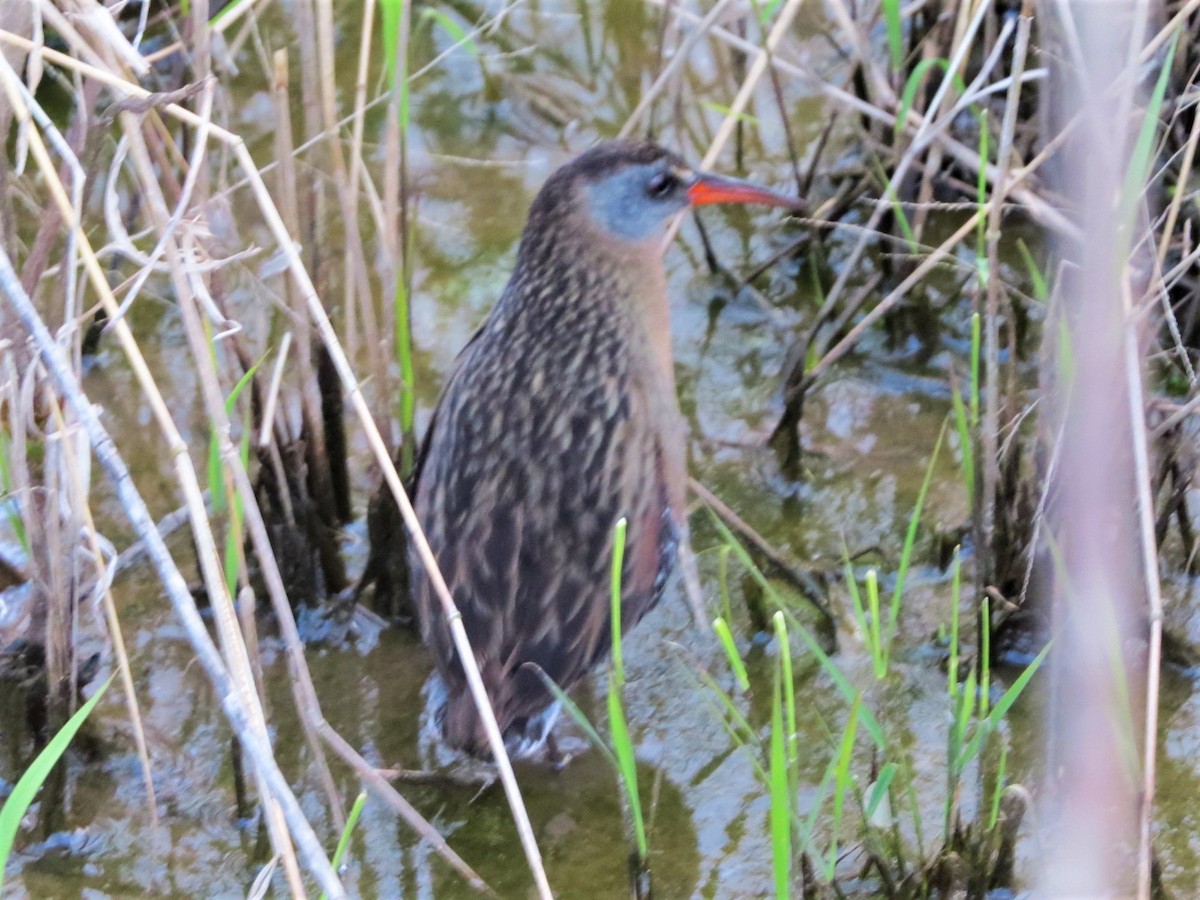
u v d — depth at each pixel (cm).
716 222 1120
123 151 702
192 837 744
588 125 1179
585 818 764
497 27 1229
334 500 895
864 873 712
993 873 712
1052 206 984
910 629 851
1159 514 860
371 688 828
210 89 707
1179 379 984
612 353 786
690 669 834
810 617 855
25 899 718
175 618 848
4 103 714
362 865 740
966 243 1075
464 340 1016
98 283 642
